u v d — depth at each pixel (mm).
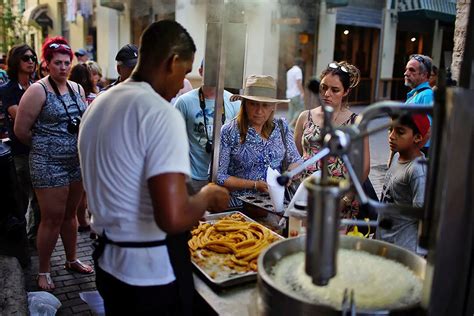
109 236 1279
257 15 9969
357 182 970
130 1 10016
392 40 12445
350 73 2295
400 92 13367
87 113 1355
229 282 1357
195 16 8242
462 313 1004
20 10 15039
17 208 3072
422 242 1006
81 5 11336
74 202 2930
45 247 2799
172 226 1127
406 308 964
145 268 1261
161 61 1262
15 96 3385
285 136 2404
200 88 2977
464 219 939
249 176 2320
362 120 1008
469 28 959
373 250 1312
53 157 2699
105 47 10836
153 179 1129
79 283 2955
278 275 1158
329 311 942
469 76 958
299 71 8867
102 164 1229
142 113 1173
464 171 912
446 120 903
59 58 2697
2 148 3086
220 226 1733
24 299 2396
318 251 892
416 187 1588
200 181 2939
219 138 2156
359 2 11703
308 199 899
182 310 1338
